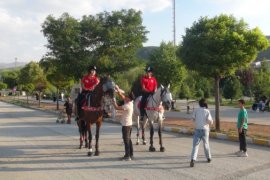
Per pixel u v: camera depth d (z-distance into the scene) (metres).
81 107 12.97
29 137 17.14
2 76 125.25
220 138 16.70
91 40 30.95
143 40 32.03
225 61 16.91
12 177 9.54
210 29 17.31
